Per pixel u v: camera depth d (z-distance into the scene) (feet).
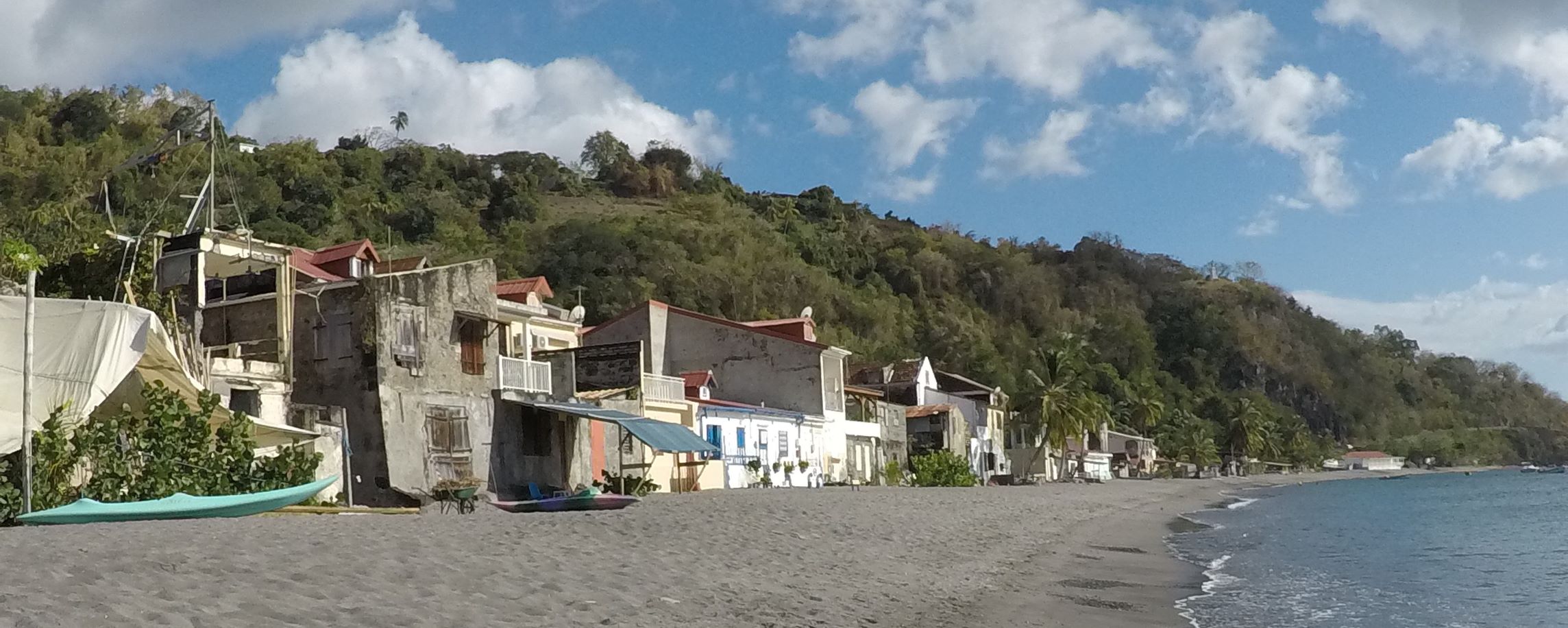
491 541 60.90
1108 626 54.54
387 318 103.50
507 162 512.63
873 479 209.87
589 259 329.93
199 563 43.52
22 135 335.67
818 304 386.73
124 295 96.58
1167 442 474.08
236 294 108.47
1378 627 60.49
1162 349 628.69
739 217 468.34
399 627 35.83
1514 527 151.33
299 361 104.99
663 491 141.28
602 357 146.41
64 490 68.39
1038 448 306.35
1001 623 51.93
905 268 501.15
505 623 38.60
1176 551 105.81
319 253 146.51
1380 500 254.47
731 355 189.78
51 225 225.76
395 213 367.86
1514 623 63.41
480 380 114.32
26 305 66.59
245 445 77.92
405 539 58.13
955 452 244.83
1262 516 183.73
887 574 65.82
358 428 101.96
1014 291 561.02
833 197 611.88
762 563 64.39
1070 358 316.40
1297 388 653.71
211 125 129.90
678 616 44.34
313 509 78.28
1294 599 71.05
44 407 68.33
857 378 262.26
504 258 328.90
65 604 32.71
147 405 73.72
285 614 35.37
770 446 171.53
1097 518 145.38
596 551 61.67
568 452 126.41
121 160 305.12
